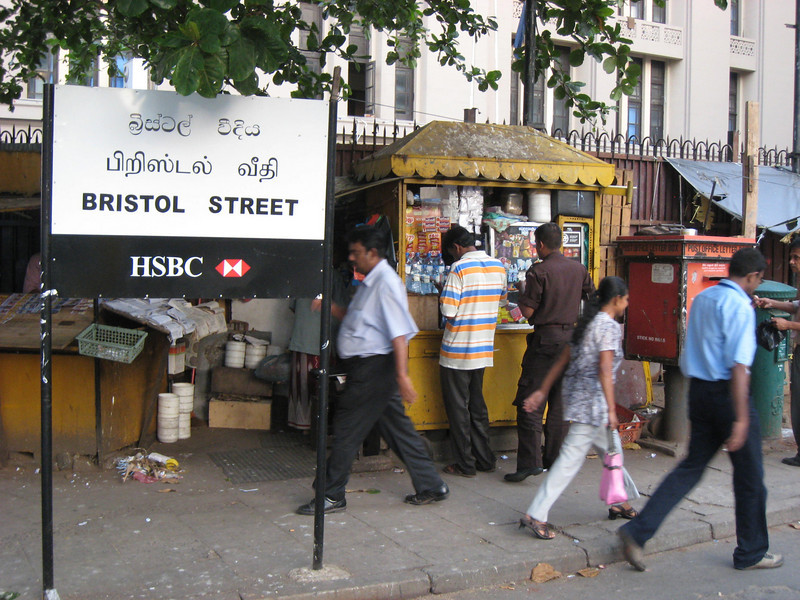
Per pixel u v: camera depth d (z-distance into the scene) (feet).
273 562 13.55
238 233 12.20
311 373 21.76
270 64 12.82
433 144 20.25
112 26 20.52
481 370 19.12
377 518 16.12
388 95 38.01
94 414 19.01
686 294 20.86
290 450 21.31
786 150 38.68
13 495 17.11
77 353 18.45
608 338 14.55
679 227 22.16
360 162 21.90
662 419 22.33
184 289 12.00
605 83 47.21
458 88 39.17
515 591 13.42
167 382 22.62
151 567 13.26
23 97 31.99
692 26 49.21
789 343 22.85
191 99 11.91
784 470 20.34
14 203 22.88
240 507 16.67
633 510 16.10
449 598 13.06
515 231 21.47
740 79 53.06
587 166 21.20
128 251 11.73
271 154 12.29
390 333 15.07
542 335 18.34
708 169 32.48
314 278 12.59
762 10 52.47
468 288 18.43
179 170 11.90
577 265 18.58
